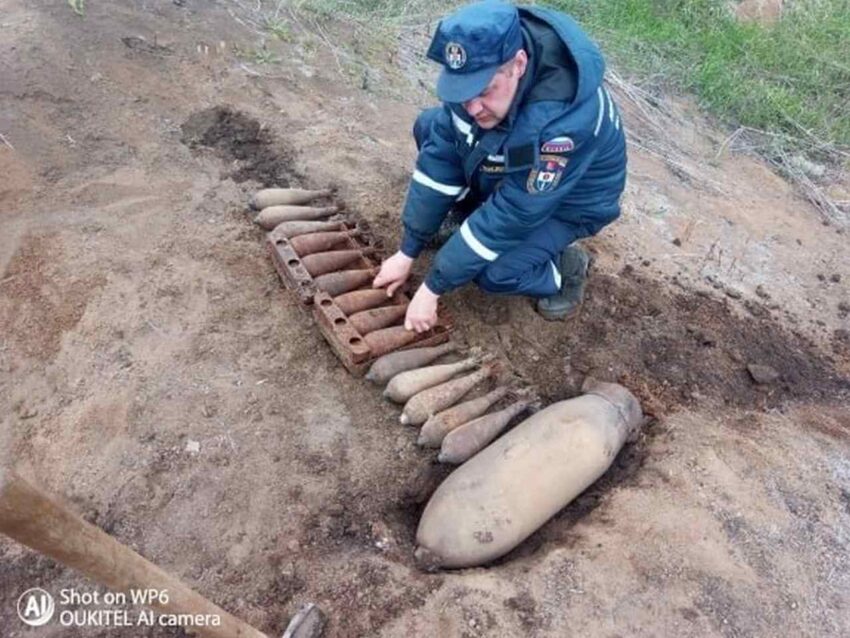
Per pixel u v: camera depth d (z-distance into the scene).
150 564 1.45
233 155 3.60
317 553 2.32
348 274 2.97
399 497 2.52
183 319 2.86
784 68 5.30
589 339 3.15
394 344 2.79
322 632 2.14
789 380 3.19
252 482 2.46
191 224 3.21
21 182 3.21
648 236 3.78
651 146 4.47
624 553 2.37
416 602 2.21
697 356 3.18
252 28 4.43
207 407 2.62
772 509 2.57
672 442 2.75
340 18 4.84
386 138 3.95
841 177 4.56
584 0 5.51
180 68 3.96
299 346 2.85
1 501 1.08
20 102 3.50
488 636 2.16
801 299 3.65
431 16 5.12
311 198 3.41
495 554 2.33
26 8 3.96
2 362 2.65
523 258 2.82
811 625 2.29
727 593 2.31
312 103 4.04
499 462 2.40
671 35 5.39
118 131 3.54
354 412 2.70
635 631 2.21
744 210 4.14
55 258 2.96
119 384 2.63
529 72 2.29
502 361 2.97
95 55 3.84
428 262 3.26
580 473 2.46
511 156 2.35
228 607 2.18
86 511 2.34
